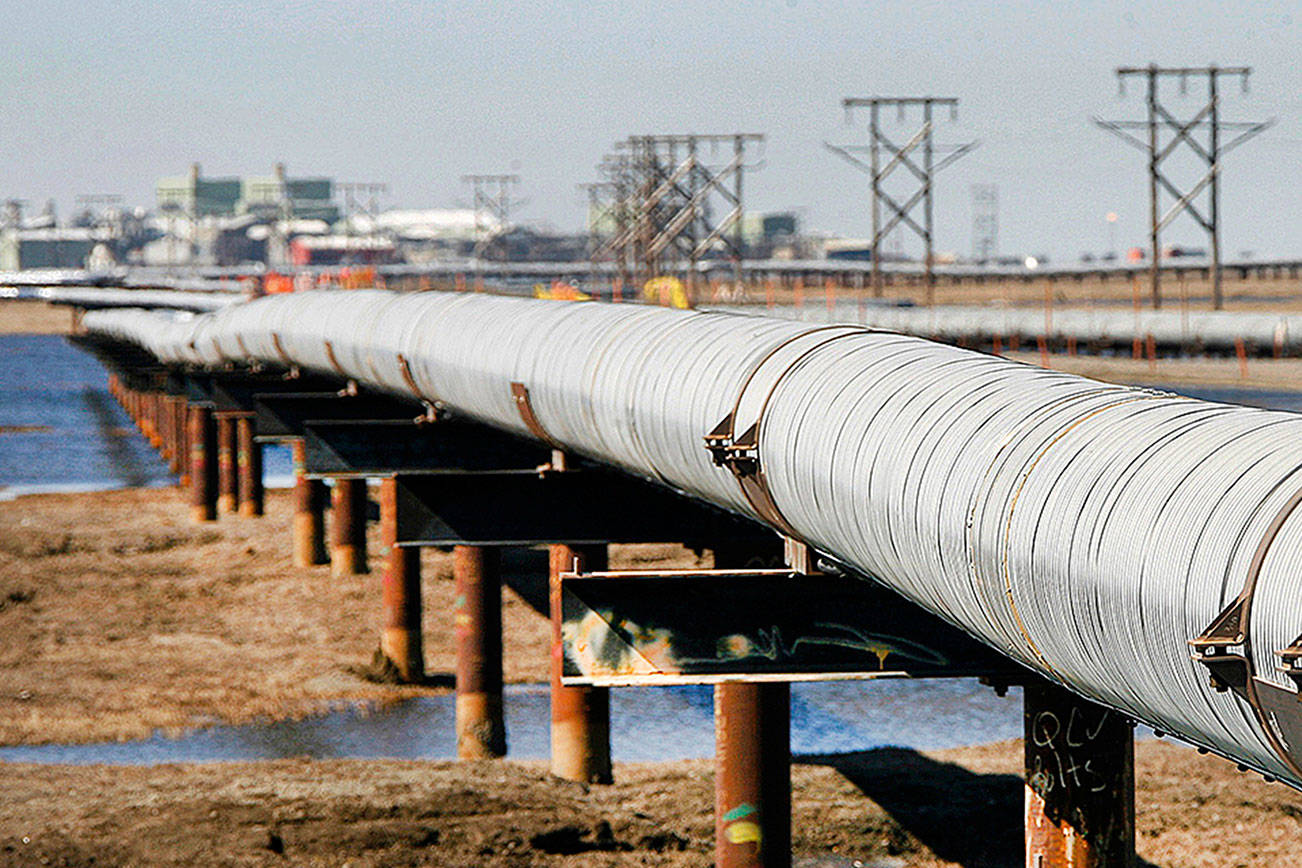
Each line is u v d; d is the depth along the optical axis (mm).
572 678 29625
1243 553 14883
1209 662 14734
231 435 112375
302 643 70250
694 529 42156
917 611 29297
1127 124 159125
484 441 54000
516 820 41062
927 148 193375
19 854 38719
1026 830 28375
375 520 107062
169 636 71250
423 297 57719
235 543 95750
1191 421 17594
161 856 38531
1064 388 20531
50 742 53625
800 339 27734
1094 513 17156
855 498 22672
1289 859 38031
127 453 164125
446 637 71312
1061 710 27875
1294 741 14117
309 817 41469
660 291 55250
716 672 29641
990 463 19516
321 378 82750
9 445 171375
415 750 53562
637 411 31250
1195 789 43625
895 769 47875
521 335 41000
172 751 52812
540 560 86688
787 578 29469
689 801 44188
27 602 78812
